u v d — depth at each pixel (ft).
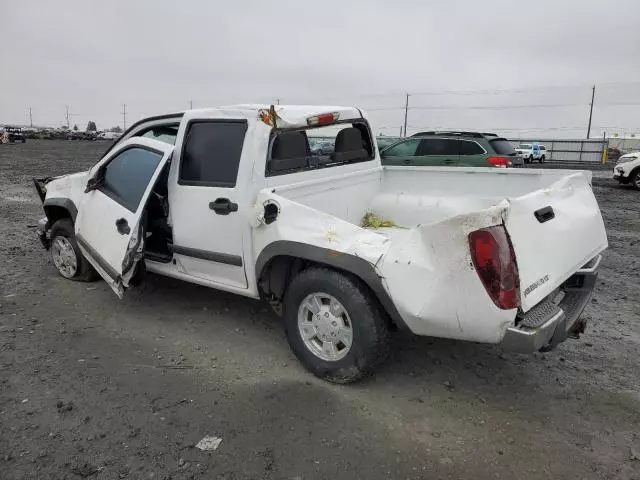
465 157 39.45
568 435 10.43
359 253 10.86
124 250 13.88
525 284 9.95
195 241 14.19
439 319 10.23
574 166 104.47
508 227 9.73
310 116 14.43
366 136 18.04
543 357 13.74
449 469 9.41
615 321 16.30
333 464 9.49
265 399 11.51
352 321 11.39
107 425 10.46
